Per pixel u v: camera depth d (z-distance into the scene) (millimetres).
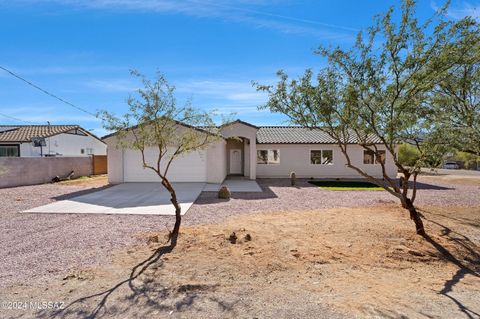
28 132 29234
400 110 6371
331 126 7078
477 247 6836
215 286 4676
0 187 17531
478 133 6203
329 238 7250
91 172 26453
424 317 3803
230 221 8969
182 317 3785
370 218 9461
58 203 12047
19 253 6141
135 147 7168
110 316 3787
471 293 4562
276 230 7934
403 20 5883
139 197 13453
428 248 6680
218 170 19109
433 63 5738
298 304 4125
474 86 7316
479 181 23062
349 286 4746
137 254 6078
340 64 6555
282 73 6941
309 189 17234
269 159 23953
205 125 8086
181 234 7430
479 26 5527
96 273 5137
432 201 13250
